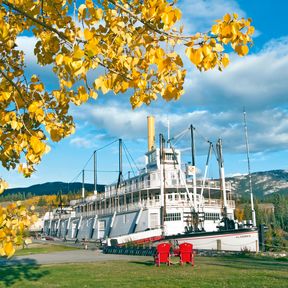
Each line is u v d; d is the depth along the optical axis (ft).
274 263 87.10
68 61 13.69
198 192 195.62
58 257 124.36
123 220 196.44
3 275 67.82
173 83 16.15
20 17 20.10
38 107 16.99
